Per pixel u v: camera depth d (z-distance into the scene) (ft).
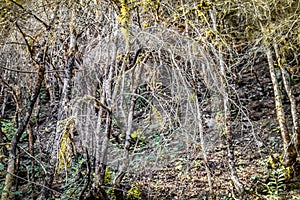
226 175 16.38
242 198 14.19
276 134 19.81
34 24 13.07
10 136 17.88
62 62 14.23
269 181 16.28
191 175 16.46
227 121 14.56
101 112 12.66
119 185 13.33
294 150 16.28
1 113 19.49
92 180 13.16
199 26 14.06
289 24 16.87
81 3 12.55
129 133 12.99
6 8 11.45
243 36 19.77
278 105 16.88
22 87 15.62
